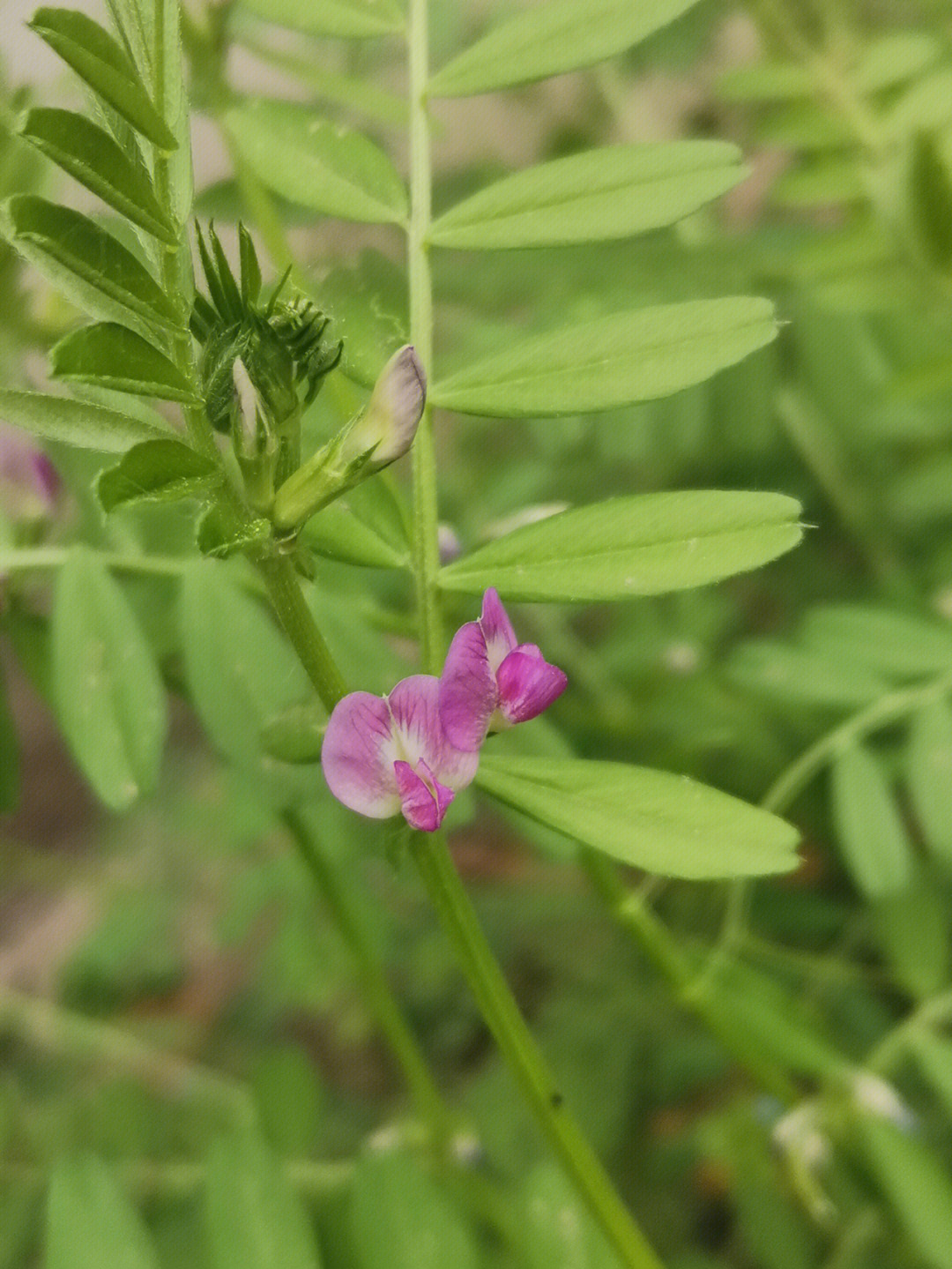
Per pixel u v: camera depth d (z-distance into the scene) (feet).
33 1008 0.63
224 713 0.35
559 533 0.28
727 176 0.29
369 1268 0.33
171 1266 0.45
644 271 0.63
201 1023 0.76
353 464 0.23
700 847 0.25
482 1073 0.66
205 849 0.67
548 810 0.27
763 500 0.27
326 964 0.62
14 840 0.98
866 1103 0.42
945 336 0.62
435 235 0.30
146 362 0.22
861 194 0.56
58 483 0.39
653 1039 0.65
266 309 0.23
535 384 0.28
